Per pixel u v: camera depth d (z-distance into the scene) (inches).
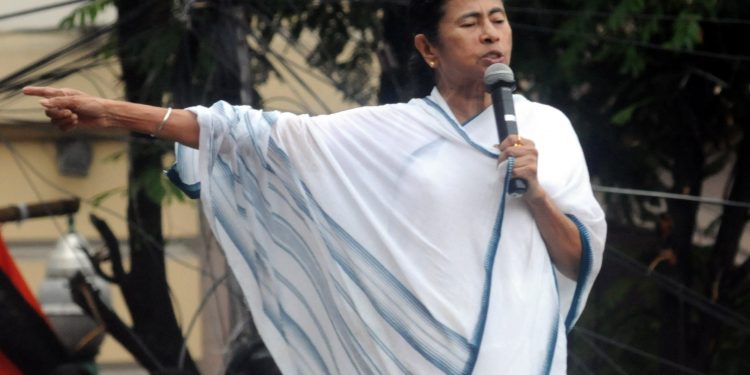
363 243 401.7
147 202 837.8
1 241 730.2
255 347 698.2
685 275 916.6
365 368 402.0
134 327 806.5
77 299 779.4
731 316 923.4
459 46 412.5
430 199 398.6
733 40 897.5
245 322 753.0
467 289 392.2
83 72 927.0
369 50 866.8
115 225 1053.8
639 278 944.9
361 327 398.9
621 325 943.7
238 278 418.6
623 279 952.3
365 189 405.7
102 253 890.7
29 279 1081.4
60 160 1060.5
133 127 412.2
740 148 927.0
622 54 853.8
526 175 391.2
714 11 855.7
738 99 912.3
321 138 411.2
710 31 894.4
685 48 842.2
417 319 392.8
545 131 414.3
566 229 398.0
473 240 395.5
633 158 912.3
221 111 416.8
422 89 459.8
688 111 903.1
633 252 944.3
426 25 419.8
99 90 875.4
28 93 402.3
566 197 402.6
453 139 405.1
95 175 1065.5
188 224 995.3
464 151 403.9
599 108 893.2
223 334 797.2
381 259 399.2
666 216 915.4
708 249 953.5
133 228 829.2
